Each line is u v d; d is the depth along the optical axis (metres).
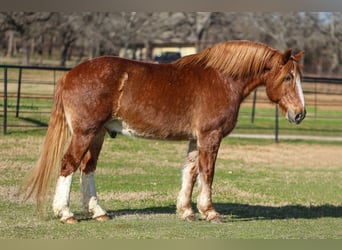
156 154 18.28
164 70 9.26
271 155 19.81
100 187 12.67
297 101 9.58
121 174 14.57
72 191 11.96
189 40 54.19
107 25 48.03
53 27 45.22
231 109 9.42
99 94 8.73
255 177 15.54
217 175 15.46
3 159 15.05
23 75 31.17
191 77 9.30
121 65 8.98
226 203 11.72
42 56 50.84
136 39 52.78
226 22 50.69
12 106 21.94
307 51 52.22
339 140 23.84
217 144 9.35
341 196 13.33
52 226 8.60
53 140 8.85
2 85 27.20
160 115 9.09
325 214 11.01
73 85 8.77
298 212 11.09
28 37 44.94
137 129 9.16
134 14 49.75
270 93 9.81
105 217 9.23
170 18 54.88
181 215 9.66
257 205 11.64
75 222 8.86
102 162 16.17
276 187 14.10
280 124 26.62
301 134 24.81
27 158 15.43
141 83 9.00
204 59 9.52
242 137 22.81
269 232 8.91
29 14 43.72
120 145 18.92
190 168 9.72
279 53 9.70
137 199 11.56
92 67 8.85
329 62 52.62
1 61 45.50
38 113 21.75
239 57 9.50
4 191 11.26
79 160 8.77
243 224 9.50
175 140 9.48
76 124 8.73
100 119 8.79
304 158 19.61
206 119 9.26
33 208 9.86
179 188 13.11
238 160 18.38
